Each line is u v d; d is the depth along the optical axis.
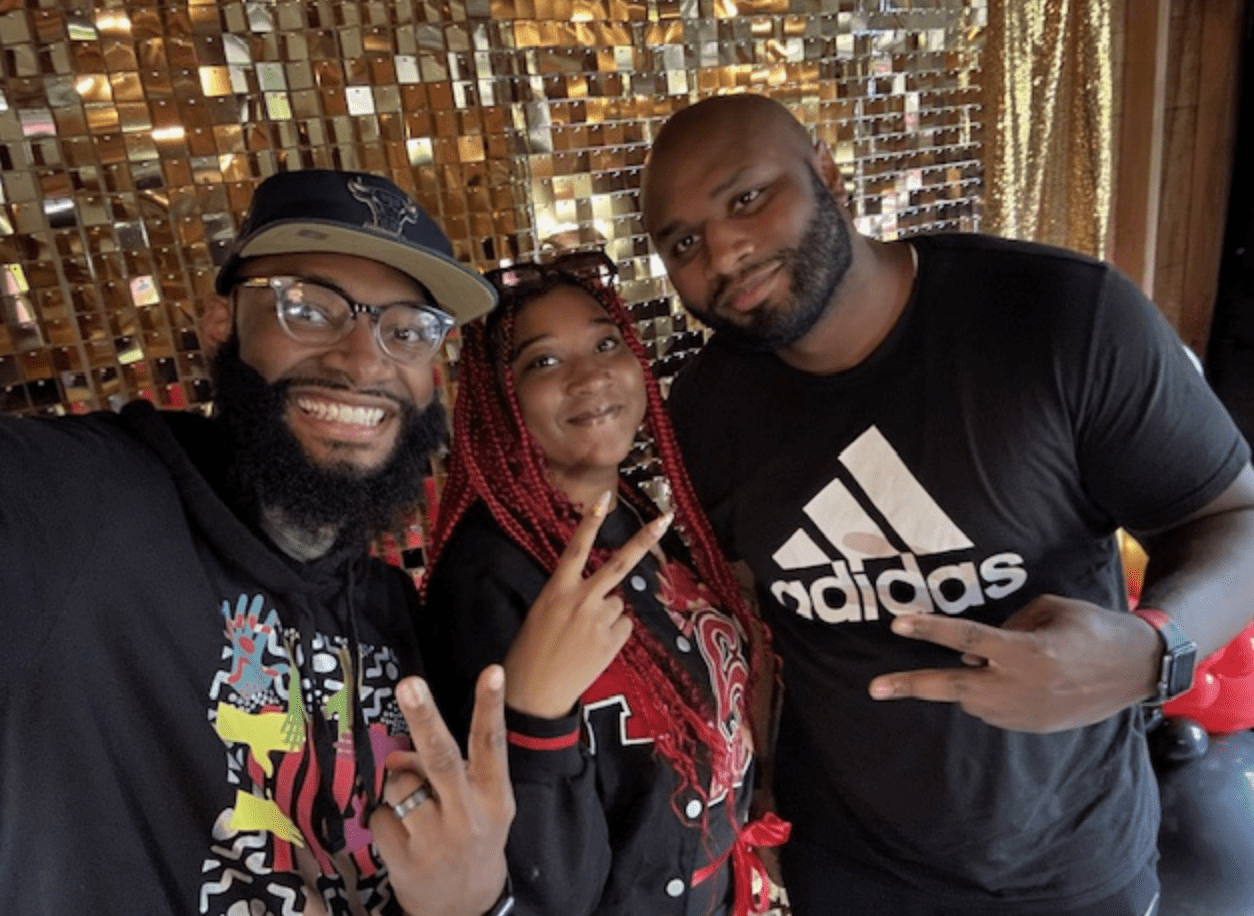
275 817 0.70
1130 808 1.00
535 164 1.20
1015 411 0.87
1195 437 0.86
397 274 0.79
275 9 1.04
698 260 0.89
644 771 0.86
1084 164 1.60
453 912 0.62
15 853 0.61
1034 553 0.92
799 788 1.12
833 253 0.87
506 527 0.88
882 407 0.91
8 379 0.97
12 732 0.61
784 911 1.28
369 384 0.75
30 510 0.63
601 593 0.72
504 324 0.91
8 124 0.94
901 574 0.94
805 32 1.35
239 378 0.75
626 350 0.95
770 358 0.97
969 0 1.46
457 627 0.85
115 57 0.97
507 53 1.16
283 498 0.74
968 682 0.74
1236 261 1.74
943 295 0.89
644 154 1.27
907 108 1.45
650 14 1.24
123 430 0.74
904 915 1.05
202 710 0.68
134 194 1.00
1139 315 0.85
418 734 0.57
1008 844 0.97
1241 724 1.41
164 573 0.68
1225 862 1.27
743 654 1.01
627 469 1.34
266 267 0.76
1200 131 1.71
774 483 0.98
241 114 1.04
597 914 0.84
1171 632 0.78
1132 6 1.54
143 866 0.64
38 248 0.97
